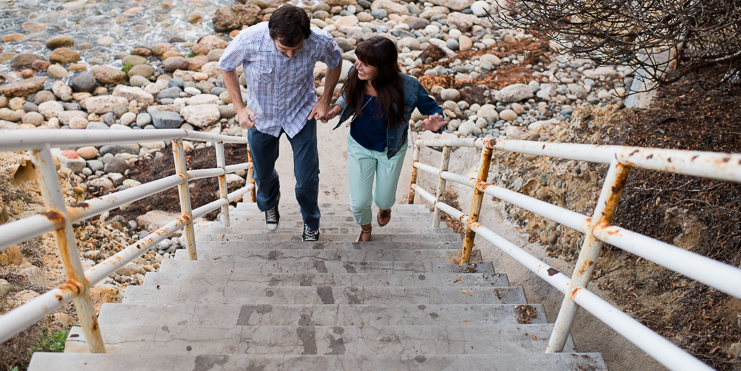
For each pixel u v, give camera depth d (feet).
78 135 5.51
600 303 5.27
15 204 12.44
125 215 19.34
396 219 16.88
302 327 6.73
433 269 10.18
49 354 5.56
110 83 27.96
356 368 5.68
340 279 9.55
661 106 13.94
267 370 5.60
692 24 10.09
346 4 36.81
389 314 7.52
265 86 9.86
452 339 6.64
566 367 5.66
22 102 25.80
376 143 10.39
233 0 38.40
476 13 36.40
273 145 11.00
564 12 11.39
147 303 7.92
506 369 5.64
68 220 5.27
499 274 9.75
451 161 23.03
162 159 23.03
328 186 22.38
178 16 35.78
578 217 5.69
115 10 36.04
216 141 12.46
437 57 31.42
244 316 7.32
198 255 10.92
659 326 8.59
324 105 10.46
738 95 12.79
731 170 3.67
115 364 5.50
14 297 8.73
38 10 35.35
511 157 18.62
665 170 4.35
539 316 7.61
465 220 10.43
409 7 37.24
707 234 9.66
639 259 10.26
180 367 5.53
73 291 5.40
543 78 29.01
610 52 11.51
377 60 8.89
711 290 8.42
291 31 8.58
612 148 5.05
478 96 27.66
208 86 27.99
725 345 7.50
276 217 13.80
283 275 9.53
